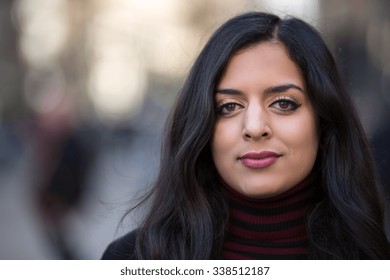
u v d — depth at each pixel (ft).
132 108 98.48
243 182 8.48
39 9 100.89
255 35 8.59
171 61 14.88
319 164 9.11
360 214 8.87
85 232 27.84
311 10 13.44
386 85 35.78
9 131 77.66
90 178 27.17
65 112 26.11
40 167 26.08
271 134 8.38
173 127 9.25
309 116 8.63
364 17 35.83
